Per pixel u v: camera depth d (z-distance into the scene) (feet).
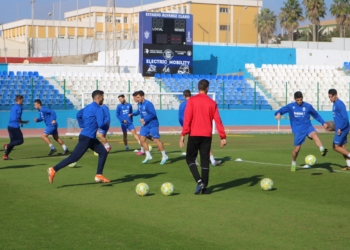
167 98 133.18
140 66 140.46
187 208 30.45
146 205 31.35
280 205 31.27
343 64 174.60
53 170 37.63
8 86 125.18
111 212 29.40
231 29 217.15
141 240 23.54
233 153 62.80
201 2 222.48
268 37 265.75
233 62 162.50
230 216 28.32
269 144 77.00
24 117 116.47
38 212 29.43
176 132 107.55
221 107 135.54
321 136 97.76
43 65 141.18
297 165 50.93
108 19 156.87
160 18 140.77
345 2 250.98
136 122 123.24
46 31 249.34
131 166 50.16
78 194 35.06
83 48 202.59
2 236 24.27
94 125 38.29
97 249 22.15
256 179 41.91
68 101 126.41
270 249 22.11
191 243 23.03
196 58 158.40
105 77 135.95
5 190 36.65
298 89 148.56
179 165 50.88
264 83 148.36
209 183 39.93
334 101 46.21
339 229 25.48
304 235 24.36
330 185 38.86
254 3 230.27
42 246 22.62
